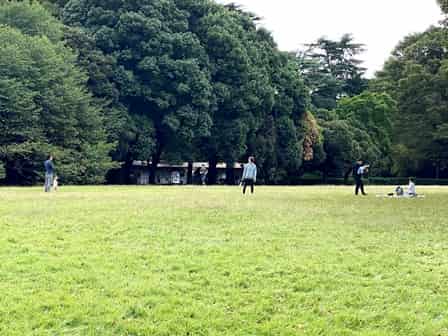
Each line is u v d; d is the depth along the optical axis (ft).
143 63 141.59
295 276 23.45
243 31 166.50
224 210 50.72
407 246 31.63
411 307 19.51
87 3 152.46
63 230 34.58
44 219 40.29
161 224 38.70
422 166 201.77
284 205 59.62
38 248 28.07
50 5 167.84
